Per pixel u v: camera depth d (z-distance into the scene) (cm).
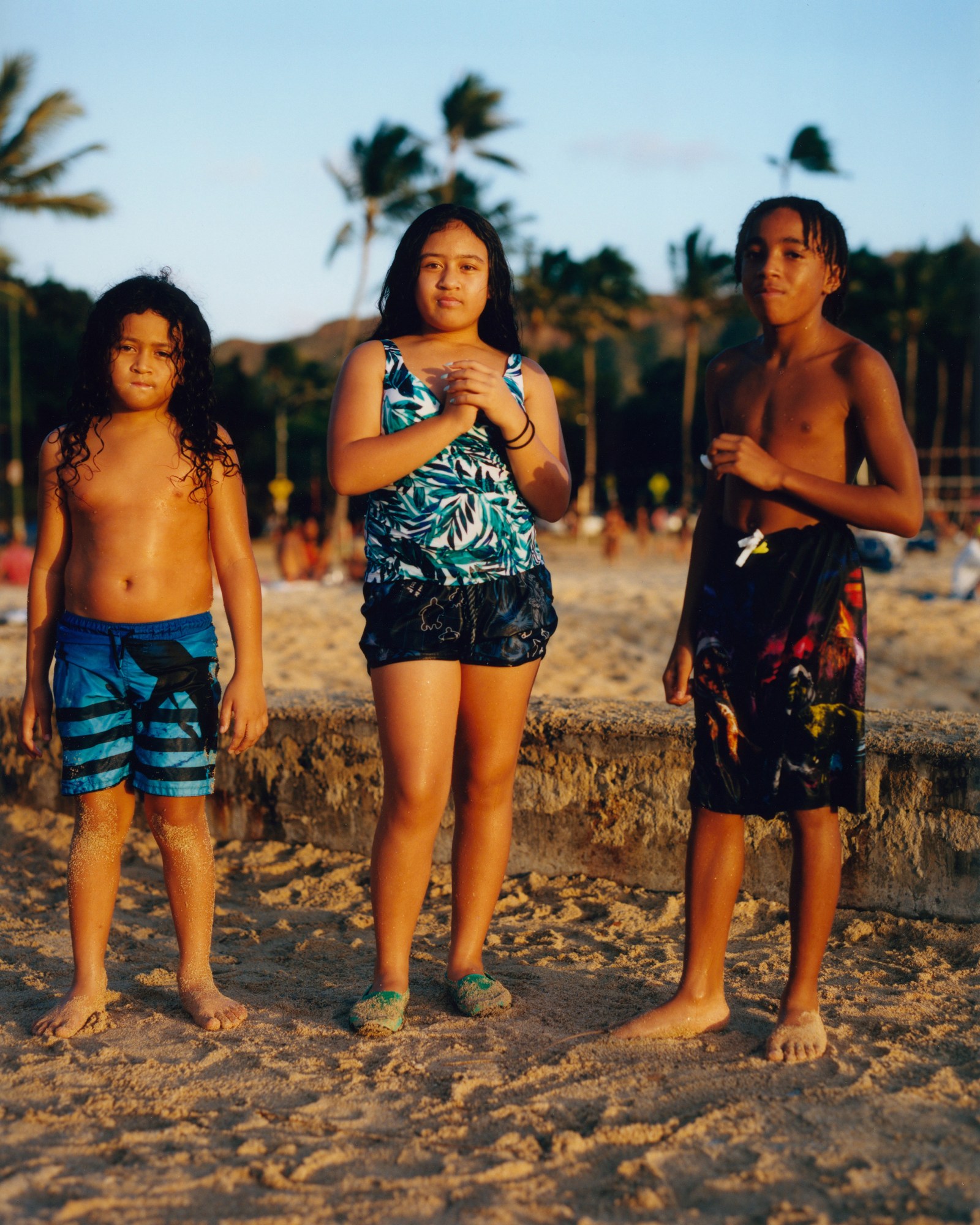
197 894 287
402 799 276
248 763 452
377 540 284
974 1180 199
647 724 388
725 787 264
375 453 273
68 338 5194
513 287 304
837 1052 254
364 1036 269
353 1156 211
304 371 6875
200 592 285
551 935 348
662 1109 228
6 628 1195
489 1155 211
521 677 284
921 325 5191
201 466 281
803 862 262
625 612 1394
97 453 278
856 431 262
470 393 268
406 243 294
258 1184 201
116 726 276
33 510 4844
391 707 276
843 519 256
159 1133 219
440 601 276
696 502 5534
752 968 315
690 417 5528
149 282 281
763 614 261
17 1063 253
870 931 343
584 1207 194
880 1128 219
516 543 285
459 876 296
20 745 494
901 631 1261
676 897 382
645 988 301
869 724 372
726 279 5381
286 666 964
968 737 350
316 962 327
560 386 5969
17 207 2747
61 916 371
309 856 436
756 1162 206
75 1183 200
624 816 392
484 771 289
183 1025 277
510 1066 252
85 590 277
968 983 300
